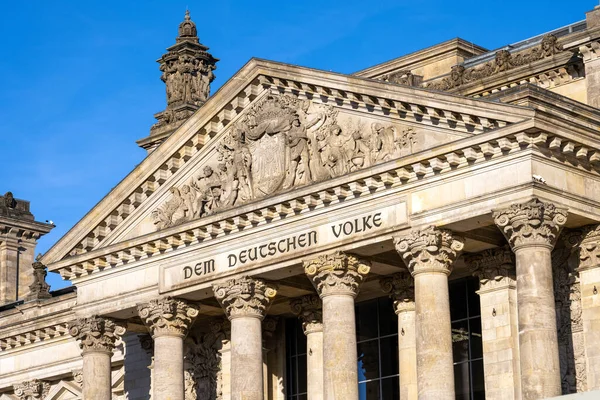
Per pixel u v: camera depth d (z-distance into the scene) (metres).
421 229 77.62
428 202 77.75
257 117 86.50
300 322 95.44
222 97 87.31
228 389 95.19
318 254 82.19
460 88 95.50
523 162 73.94
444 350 76.44
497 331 80.69
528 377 71.88
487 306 81.38
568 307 78.56
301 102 84.81
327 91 83.00
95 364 94.25
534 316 72.38
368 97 80.75
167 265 90.56
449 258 77.69
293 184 84.06
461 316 85.88
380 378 89.62
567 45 91.38
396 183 79.12
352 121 82.25
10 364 115.12
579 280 78.31
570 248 78.25
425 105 77.75
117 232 93.81
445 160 76.88
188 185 90.25
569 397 49.47
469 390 84.50
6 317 116.44
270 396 94.62
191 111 106.81
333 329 81.00
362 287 88.88
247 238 86.31
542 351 71.94
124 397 102.62
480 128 75.62
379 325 90.56
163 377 89.44
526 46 99.56
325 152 82.94
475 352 84.69
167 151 90.38
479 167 75.62
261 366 86.00
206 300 91.75
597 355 76.88
